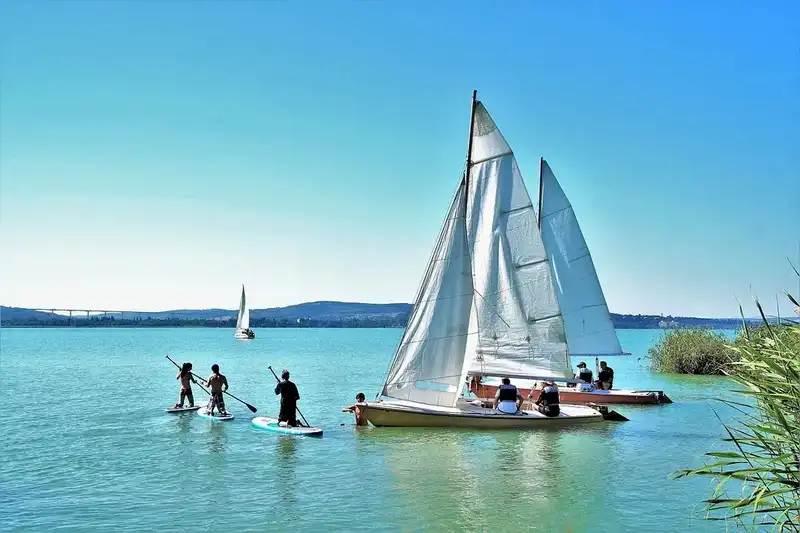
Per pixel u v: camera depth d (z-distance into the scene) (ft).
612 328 120.57
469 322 88.94
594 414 91.15
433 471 65.31
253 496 57.06
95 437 84.33
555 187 120.06
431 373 88.53
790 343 30.58
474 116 98.02
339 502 55.16
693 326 176.14
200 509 53.42
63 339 592.19
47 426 93.20
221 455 72.90
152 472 65.51
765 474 41.06
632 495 56.49
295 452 74.23
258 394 139.64
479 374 98.37
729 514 49.93
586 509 52.80
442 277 88.74
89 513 52.47
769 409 29.12
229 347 420.77
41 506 54.39
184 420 97.71
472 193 99.09
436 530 48.32
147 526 49.34
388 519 50.78
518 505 54.08
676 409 106.42
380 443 78.74
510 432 85.10
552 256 120.16
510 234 97.96
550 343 96.99
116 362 254.47
